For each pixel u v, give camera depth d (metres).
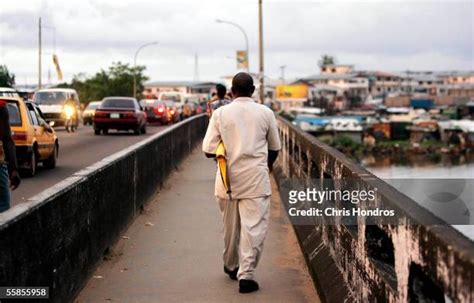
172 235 9.65
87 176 7.15
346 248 6.13
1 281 4.34
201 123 30.95
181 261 8.23
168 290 7.07
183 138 21.05
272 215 11.48
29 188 14.20
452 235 3.43
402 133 98.88
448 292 3.27
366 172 5.88
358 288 5.52
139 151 11.08
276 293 7.02
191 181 15.90
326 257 7.14
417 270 3.85
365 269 5.24
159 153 14.12
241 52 60.41
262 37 36.62
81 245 6.82
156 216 11.12
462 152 88.00
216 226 10.31
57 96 37.06
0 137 7.28
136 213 10.75
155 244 9.08
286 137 14.43
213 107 14.27
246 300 6.77
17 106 15.94
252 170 6.90
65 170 17.67
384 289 4.59
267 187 6.99
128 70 108.75
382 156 85.06
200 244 9.10
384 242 4.79
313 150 8.88
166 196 13.37
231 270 7.45
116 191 8.91
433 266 3.50
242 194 6.93
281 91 137.12
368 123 99.00
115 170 8.85
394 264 4.44
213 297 6.86
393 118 110.12
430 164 71.69
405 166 67.69
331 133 94.38
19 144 15.66
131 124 33.72
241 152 6.87
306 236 8.59
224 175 6.90
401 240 4.14
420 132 97.75
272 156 7.19
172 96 63.75
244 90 7.02
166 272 7.73
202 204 12.38
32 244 5.06
